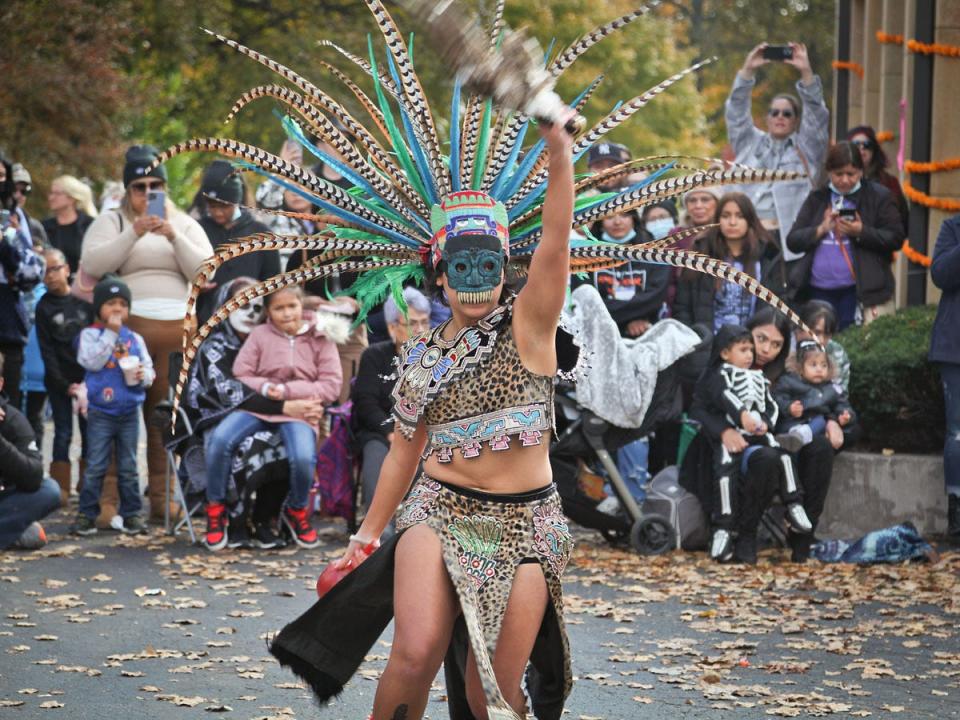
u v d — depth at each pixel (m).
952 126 18.00
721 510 12.95
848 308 15.80
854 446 14.83
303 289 14.57
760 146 17.69
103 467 14.10
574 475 13.38
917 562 12.90
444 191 6.54
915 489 13.98
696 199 15.10
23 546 13.20
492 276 6.16
